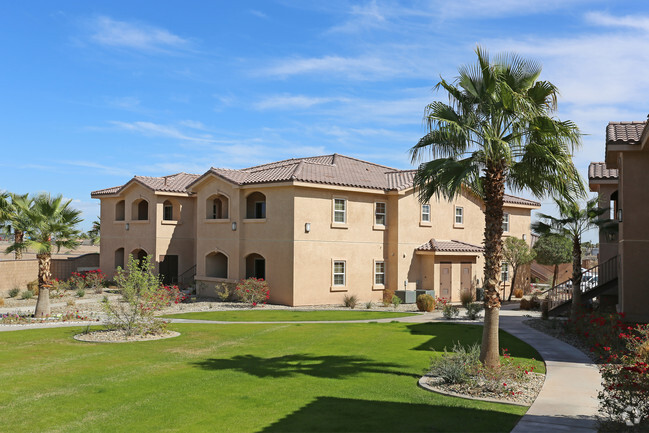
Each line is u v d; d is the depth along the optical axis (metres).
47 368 14.06
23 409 10.58
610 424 8.92
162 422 9.75
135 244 37.66
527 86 13.59
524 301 29.69
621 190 19.77
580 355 15.89
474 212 38.00
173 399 11.19
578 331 19.05
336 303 30.33
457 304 33.06
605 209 23.33
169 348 16.91
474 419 9.76
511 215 40.88
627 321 19.05
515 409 10.45
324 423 9.59
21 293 33.88
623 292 19.28
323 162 35.16
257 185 29.92
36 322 22.38
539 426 9.35
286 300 28.83
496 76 13.23
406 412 10.19
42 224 23.17
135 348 16.89
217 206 34.78
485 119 13.92
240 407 10.62
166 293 21.77
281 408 10.52
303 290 28.94
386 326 21.94
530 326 22.28
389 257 32.84
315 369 13.93
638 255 19.19
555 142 13.40
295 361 14.93
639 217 19.23
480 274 36.75
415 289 33.38
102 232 41.06
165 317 24.53
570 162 13.43
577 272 23.08
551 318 24.50
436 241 34.53
